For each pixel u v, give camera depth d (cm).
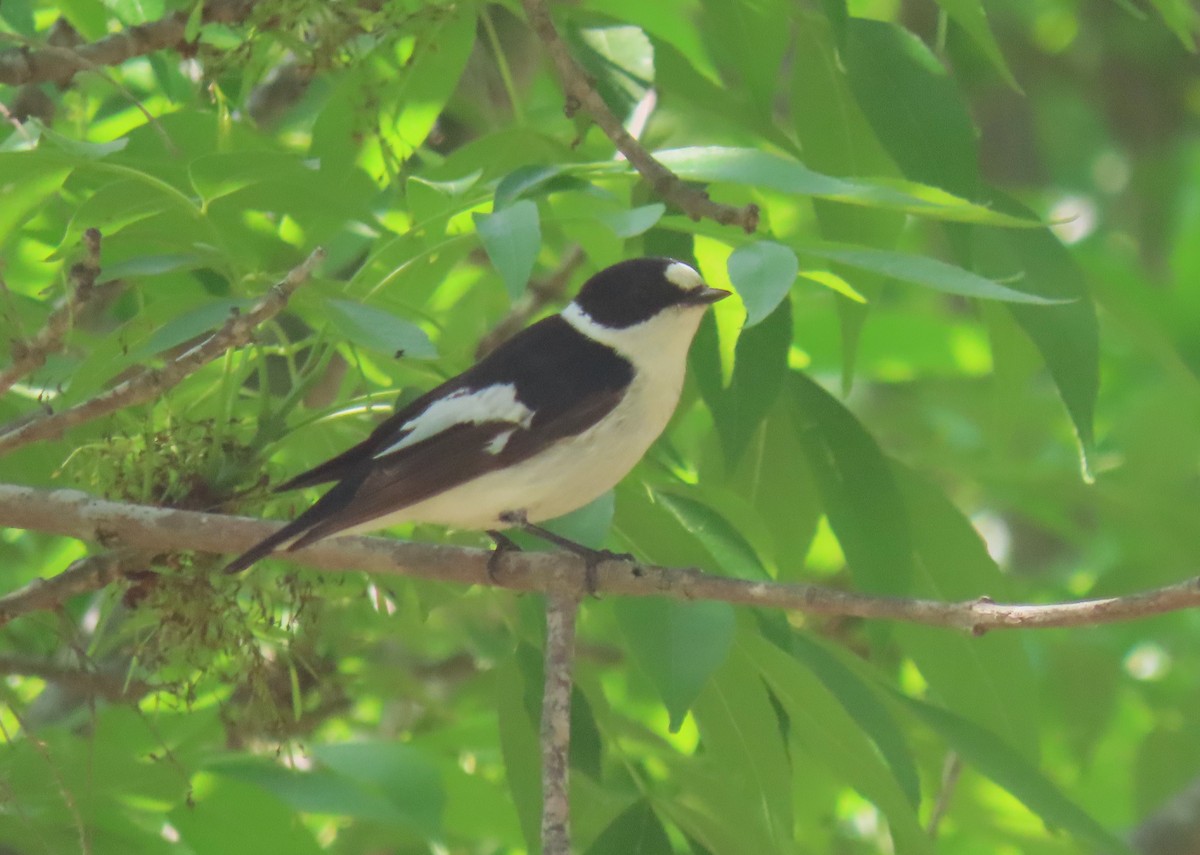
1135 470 1261
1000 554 1565
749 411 823
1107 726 1237
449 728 1047
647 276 876
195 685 817
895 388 1470
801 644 857
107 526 739
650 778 945
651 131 1382
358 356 884
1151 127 2158
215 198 771
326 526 743
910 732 1069
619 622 723
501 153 912
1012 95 2166
